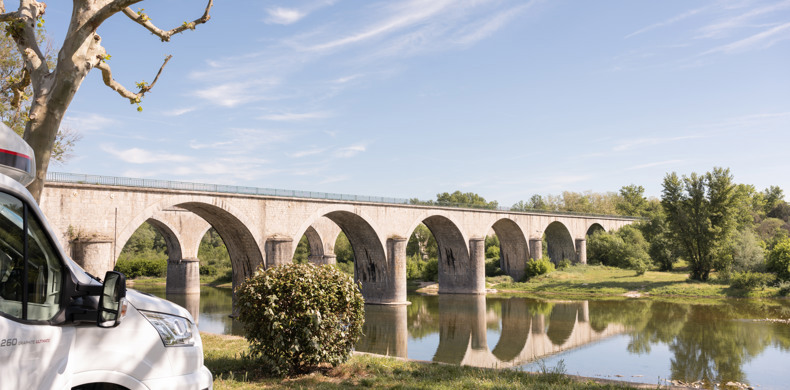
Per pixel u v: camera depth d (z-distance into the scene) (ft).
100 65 37.88
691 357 82.33
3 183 11.85
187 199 113.80
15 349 11.59
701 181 200.34
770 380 67.46
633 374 70.49
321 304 35.83
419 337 103.96
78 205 95.71
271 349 34.99
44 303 13.05
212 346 48.83
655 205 388.57
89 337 14.26
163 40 40.16
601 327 114.52
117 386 14.97
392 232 170.60
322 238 225.15
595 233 285.02
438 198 425.69
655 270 244.22
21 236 12.42
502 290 208.95
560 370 43.37
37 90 36.22
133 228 103.86
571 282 211.00
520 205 423.64
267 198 131.85
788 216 366.02
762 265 183.73
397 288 165.78
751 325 112.68
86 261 93.86
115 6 34.04
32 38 38.19
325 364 39.55
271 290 35.17
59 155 71.92
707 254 197.67
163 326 16.22
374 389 32.37
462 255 202.80
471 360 80.59
